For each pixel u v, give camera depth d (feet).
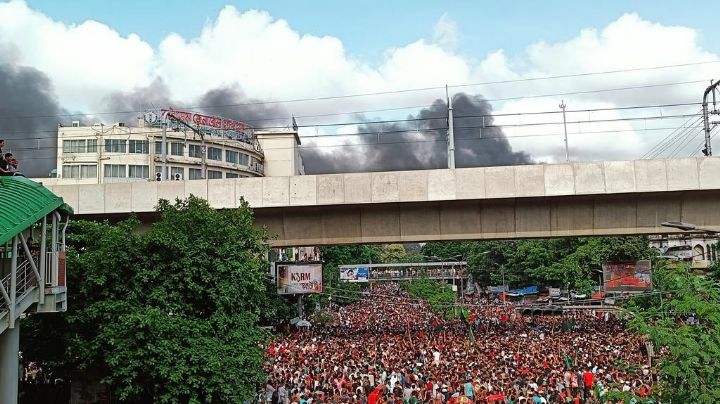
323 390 73.61
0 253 61.26
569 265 215.72
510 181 96.37
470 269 335.88
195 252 66.33
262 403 74.69
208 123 286.87
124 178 267.80
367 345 119.85
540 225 99.50
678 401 39.78
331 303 290.35
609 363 90.58
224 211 77.56
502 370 85.66
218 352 61.77
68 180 267.18
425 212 101.24
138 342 59.77
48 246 64.44
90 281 62.85
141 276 63.21
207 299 66.90
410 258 593.01
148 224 104.99
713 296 42.78
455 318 204.23
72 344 62.49
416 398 67.31
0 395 52.11
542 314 218.18
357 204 99.55
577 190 95.25
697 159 93.71
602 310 184.14
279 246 104.17
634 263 155.22
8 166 66.03
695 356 38.99
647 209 97.86
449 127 108.37
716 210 96.37
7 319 51.01
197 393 60.29
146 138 271.90
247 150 307.99
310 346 117.80
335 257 341.41
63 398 73.72
